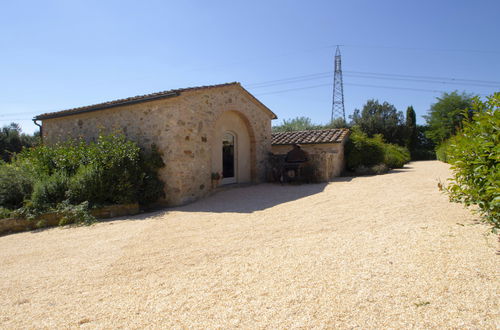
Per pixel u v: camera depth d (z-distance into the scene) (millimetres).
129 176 7539
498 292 2436
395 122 31047
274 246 4094
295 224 5242
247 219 5922
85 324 2414
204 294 2807
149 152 8672
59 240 5188
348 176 13984
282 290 2775
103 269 3635
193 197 8766
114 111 9562
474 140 3951
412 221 4758
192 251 4113
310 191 9227
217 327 2252
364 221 5062
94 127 10180
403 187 8648
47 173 7879
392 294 2555
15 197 6906
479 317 2146
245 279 3080
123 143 8477
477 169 3783
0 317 2607
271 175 12578
